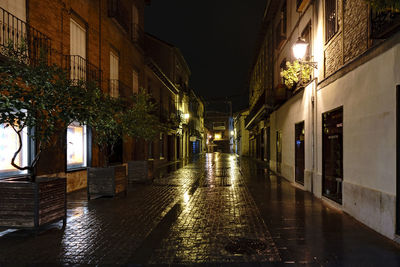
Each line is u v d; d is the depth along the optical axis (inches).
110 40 532.7
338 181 286.8
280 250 168.4
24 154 307.3
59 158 361.1
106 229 213.0
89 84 284.4
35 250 170.7
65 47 383.2
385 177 195.5
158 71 871.1
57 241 186.4
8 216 199.3
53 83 205.9
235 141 2436.0
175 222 232.4
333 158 301.7
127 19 613.6
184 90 1419.8
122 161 567.5
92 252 167.5
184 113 1465.3
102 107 279.1
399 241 176.6
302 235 196.5
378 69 205.6
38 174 321.7
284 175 548.1
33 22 323.9
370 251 165.8
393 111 187.0
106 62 512.1
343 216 250.4
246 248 172.1
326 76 322.7
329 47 313.9
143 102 434.9
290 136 492.1
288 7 541.3
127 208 285.4
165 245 178.5
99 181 336.5
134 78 695.1
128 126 376.5
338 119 288.4
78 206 295.6
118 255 162.6
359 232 203.2
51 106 194.4
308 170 384.5
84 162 440.1
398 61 181.6
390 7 140.6
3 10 260.7
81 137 432.1
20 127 189.6
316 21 355.3
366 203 219.9
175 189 413.7
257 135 1216.2
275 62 691.4
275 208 283.6
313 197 344.5
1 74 186.2
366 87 223.5
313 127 362.3
